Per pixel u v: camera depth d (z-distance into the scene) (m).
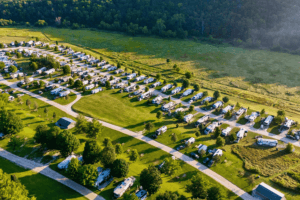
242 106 110.25
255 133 88.69
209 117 96.81
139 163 70.88
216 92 112.12
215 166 71.12
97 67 141.12
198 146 79.31
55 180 60.16
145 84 125.31
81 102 103.06
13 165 63.34
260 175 68.31
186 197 58.44
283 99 121.25
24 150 69.38
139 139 82.06
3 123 69.94
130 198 50.69
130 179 61.06
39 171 62.56
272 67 162.62
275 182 65.44
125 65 152.88
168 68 153.75
